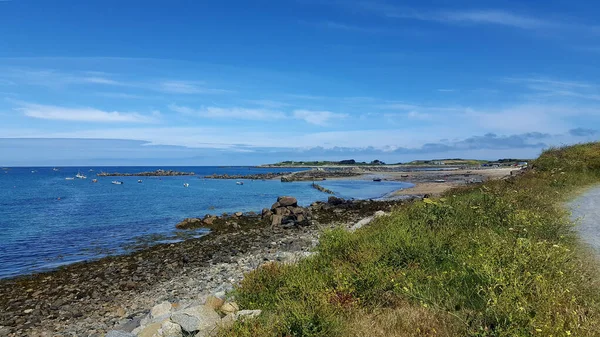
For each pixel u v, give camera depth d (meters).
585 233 9.65
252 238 21.14
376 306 6.21
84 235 23.28
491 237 7.86
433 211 11.43
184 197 48.28
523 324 4.80
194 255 17.52
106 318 10.43
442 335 5.07
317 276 7.68
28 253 18.67
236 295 7.88
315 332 5.45
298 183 75.50
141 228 25.70
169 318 7.18
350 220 26.42
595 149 25.08
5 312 11.17
